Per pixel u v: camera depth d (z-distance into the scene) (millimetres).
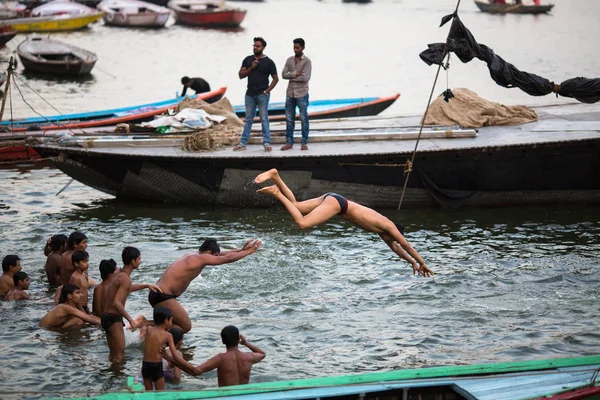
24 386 13383
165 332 13164
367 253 20906
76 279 16438
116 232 22391
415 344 15438
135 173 24266
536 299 17828
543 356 14930
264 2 102125
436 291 18234
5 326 15969
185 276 15312
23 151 30109
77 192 26844
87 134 25828
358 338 15648
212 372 14281
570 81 15953
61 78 50906
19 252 20562
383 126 27438
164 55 62250
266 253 20719
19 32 69688
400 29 77688
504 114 26828
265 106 24203
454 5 98062
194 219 23703
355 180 24141
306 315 16812
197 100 27547
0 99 43500
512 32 72312
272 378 13719
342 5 99625
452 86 50344
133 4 79938
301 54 23984
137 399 10852
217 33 75062
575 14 86938
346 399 11281
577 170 24750
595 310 17234
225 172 24031
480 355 14938
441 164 24234
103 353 14859
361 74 54344
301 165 23781
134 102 44031
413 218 23953
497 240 22031
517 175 24609
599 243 21797
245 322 16391
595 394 11320
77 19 72500
